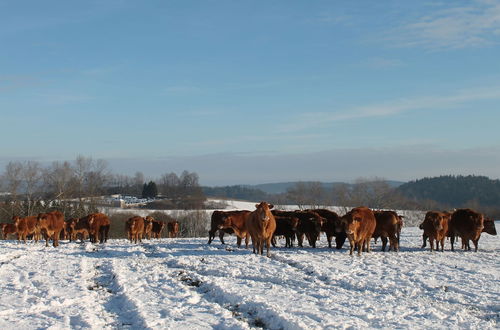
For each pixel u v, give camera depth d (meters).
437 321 10.70
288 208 85.19
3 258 21.75
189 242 28.38
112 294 14.14
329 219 24.25
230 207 104.25
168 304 12.43
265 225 20.62
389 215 22.66
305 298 12.74
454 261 19.58
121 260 20.38
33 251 24.42
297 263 18.31
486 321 10.84
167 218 70.31
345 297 12.88
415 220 79.88
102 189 85.06
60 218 28.03
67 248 26.22
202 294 13.80
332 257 20.08
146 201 106.56
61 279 16.20
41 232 28.75
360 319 10.76
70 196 68.31
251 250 23.05
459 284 14.70
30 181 62.88
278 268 17.27
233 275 16.36
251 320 11.16
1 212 61.47
